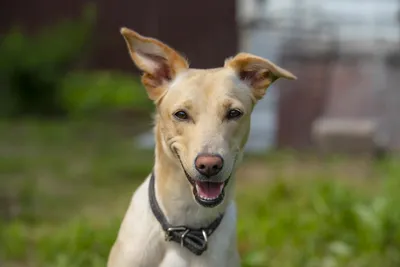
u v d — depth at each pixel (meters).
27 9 19.50
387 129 13.13
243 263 7.05
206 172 4.43
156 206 4.82
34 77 16.41
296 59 13.27
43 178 10.91
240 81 4.84
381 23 13.80
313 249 7.54
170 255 4.80
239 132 4.68
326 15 13.97
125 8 19.05
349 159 12.21
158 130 4.87
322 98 13.20
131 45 4.89
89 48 18.25
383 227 7.63
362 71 13.23
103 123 15.49
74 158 12.21
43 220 8.91
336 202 8.32
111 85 17.75
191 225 4.80
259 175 11.11
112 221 7.90
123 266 4.77
